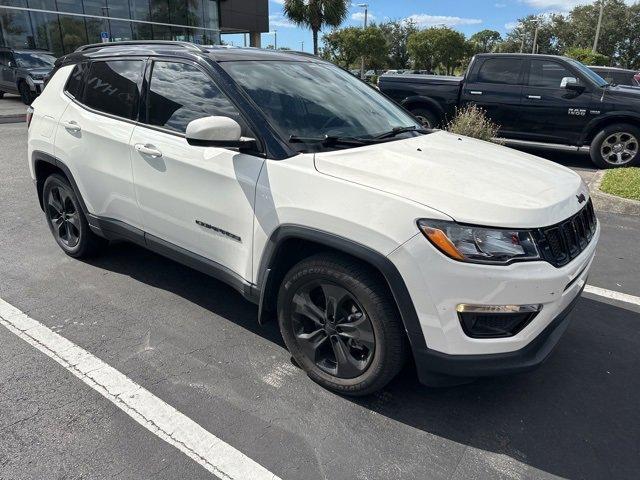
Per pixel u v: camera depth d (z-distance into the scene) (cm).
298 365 304
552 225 239
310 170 261
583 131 874
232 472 227
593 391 290
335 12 2936
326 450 241
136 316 356
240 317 359
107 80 379
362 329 255
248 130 288
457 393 284
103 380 285
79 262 442
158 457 233
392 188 240
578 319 369
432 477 228
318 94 335
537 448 247
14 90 1708
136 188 350
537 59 898
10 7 2012
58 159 410
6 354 307
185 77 326
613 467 236
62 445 239
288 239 269
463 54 5291
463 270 222
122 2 2364
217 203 299
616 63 5522
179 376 291
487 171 272
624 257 487
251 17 3158
